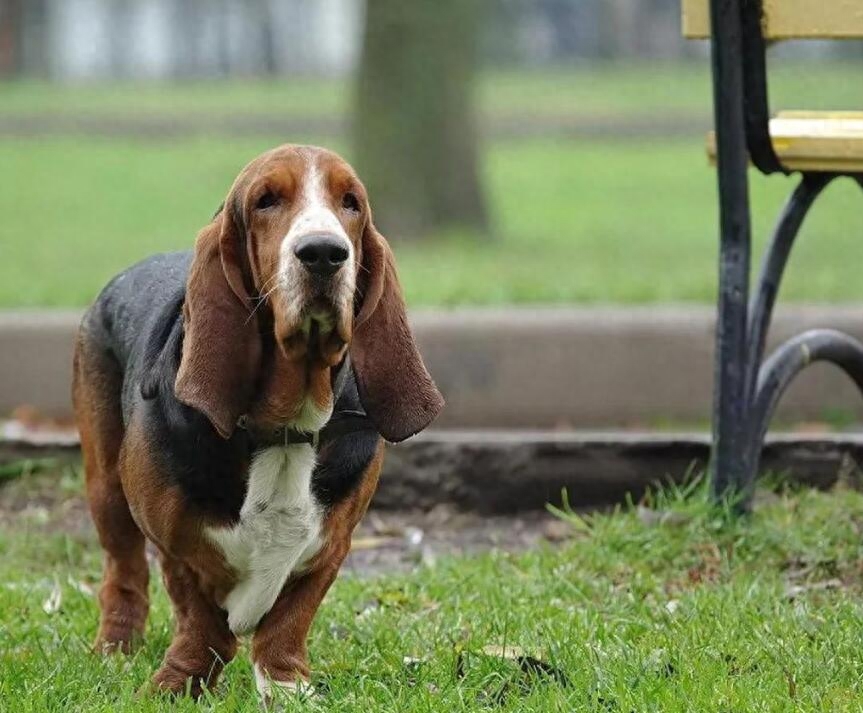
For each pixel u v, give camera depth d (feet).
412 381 24.02
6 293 58.49
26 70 243.40
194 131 152.97
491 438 38.45
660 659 25.17
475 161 93.40
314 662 26.25
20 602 30.30
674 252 84.69
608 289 56.70
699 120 152.66
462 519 37.91
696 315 46.50
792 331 46.19
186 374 23.07
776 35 31.32
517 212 106.83
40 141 151.84
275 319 22.61
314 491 23.91
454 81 92.27
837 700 23.53
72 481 39.19
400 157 91.86
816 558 32.01
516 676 24.95
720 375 33.45
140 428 24.23
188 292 23.45
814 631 26.94
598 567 32.22
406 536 36.81
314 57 273.95
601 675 24.39
